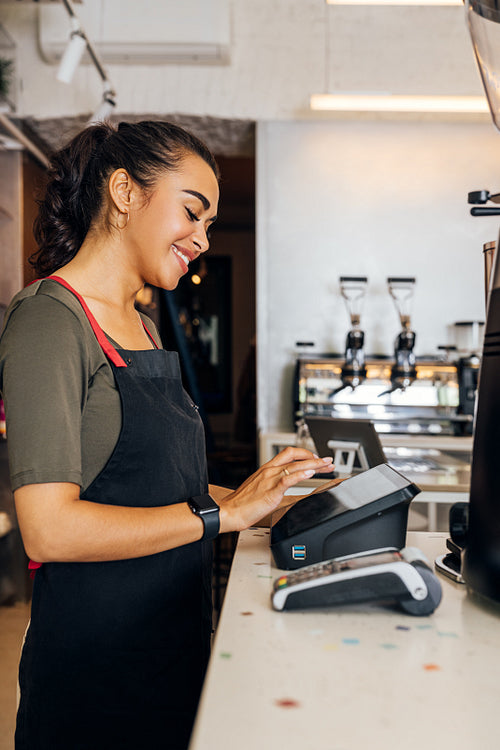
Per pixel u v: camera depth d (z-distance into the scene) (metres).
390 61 3.80
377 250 3.86
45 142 4.16
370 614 0.71
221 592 3.17
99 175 1.05
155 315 5.15
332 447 1.96
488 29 0.80
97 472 0.94
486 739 0.46
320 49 3.80
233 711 0.49
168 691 0.95
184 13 3.62
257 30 3.80
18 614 3.08
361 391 3.54
